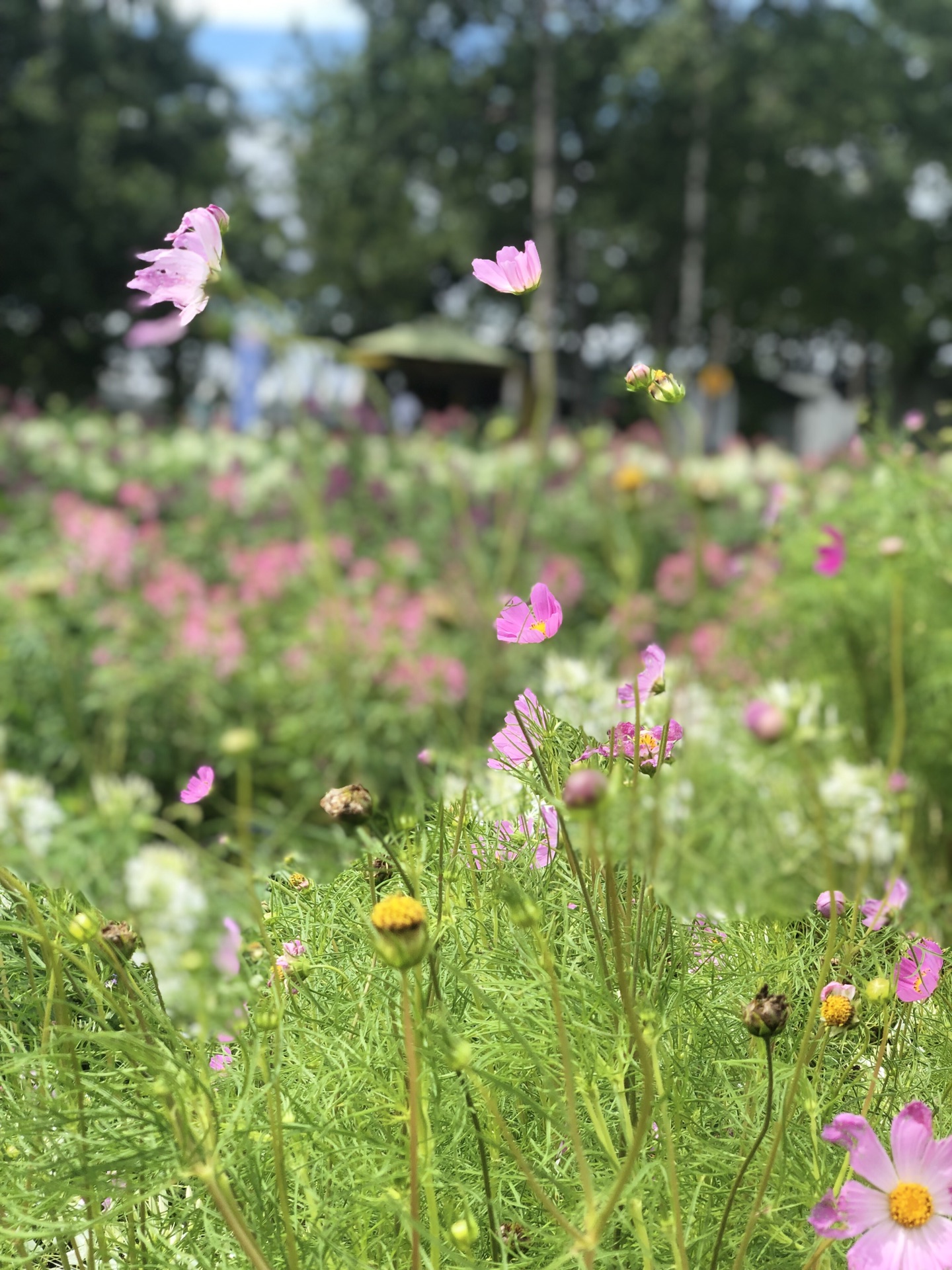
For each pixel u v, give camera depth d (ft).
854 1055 2.96
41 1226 2.29
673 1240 2.18
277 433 30.40
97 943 2.47
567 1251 2.32
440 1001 2.43
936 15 89.81
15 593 15.61
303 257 96.27
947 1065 2.96
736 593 11.27
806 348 105.09
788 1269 2.53
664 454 32.55
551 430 36.91
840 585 9.01
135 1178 2.34
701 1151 2.58
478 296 92.38
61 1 88.69
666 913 2.81
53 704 14.61
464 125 93.40
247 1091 2.21
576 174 90.84
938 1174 2.29
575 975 2.69
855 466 12.20
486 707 15.24
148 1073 2.44
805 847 5.33
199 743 14.44
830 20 86.43
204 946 2.08
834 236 89.51
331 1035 2.75
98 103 88.58
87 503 25.05
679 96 82.53
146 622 15.80
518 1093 2.14
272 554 18.29
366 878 3.11
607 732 2.85
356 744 13.84
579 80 87.61
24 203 82.33
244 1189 2.39
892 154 89.66
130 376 93.76
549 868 3.03
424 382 49.26
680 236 87.45
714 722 7.29
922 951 3.00
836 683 9.09
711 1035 2.84
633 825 2.20
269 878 3.04
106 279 89.40
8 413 32.99
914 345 94.43
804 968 3.05
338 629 14.08
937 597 8.95
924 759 8.39
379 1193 2.41
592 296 95.14
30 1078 2.63
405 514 24.88
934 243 91.66
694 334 88.99
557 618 2.58
